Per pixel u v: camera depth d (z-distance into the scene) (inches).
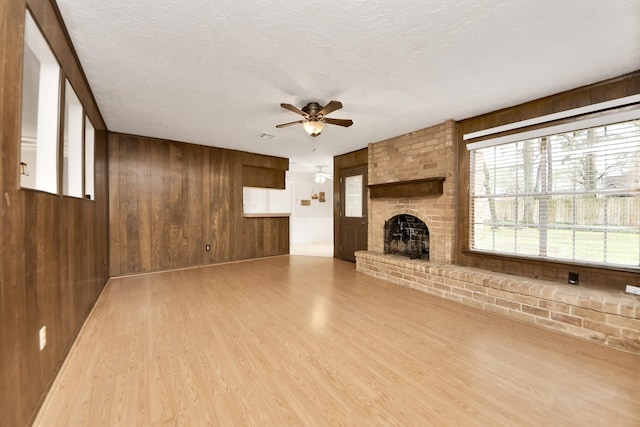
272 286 149.9
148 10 64.2
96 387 64.1
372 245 192.1
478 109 127.5
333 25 69.9
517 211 121.6
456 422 54.0
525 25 69.9
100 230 137.1
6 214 45.9
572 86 103.6
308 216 354.0
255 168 232.7
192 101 119.1
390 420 54.6
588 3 61.8
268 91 108.8
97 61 86.9
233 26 70.3
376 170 191.5
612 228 96.6
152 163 179.6
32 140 91.1
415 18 67.2
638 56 83.4
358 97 114.6
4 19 44.6
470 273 123.1
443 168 146.6
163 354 78.9
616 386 65.0
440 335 91.7
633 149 92.0
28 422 51.8
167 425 53.1
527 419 54.8
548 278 111.3
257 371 71.0
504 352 80.7
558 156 109.5
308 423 53.7
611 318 83.7
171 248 188.5
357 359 76.9
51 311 65.5
